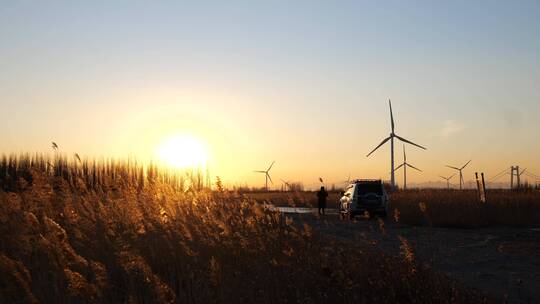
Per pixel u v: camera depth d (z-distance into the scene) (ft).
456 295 34.30
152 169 68.13
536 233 84.43
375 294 33.58
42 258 34.45
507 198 121.90
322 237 49.06
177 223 42.55
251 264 36.68
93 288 29.12
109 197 52.24
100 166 70.33
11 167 67.31
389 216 117.19
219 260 36.47
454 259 55.83
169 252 38.19
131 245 38.32
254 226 42.24
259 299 31.83
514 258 57.41
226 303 31.32
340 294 32.68
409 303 33.94
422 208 39.55
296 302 32.37
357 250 41.04
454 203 116.06
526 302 37.37
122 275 34.60
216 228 42.68
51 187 46.98
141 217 43.93
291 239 43.21
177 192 57.21
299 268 35.68
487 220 100.17
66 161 56.49
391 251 49.98
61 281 31.35
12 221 39.96
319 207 130.82
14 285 29.76
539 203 116.26
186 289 32.65
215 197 53.31
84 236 38.73
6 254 36.96
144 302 31.73
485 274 48.19
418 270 35.70
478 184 129.29
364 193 112.47
